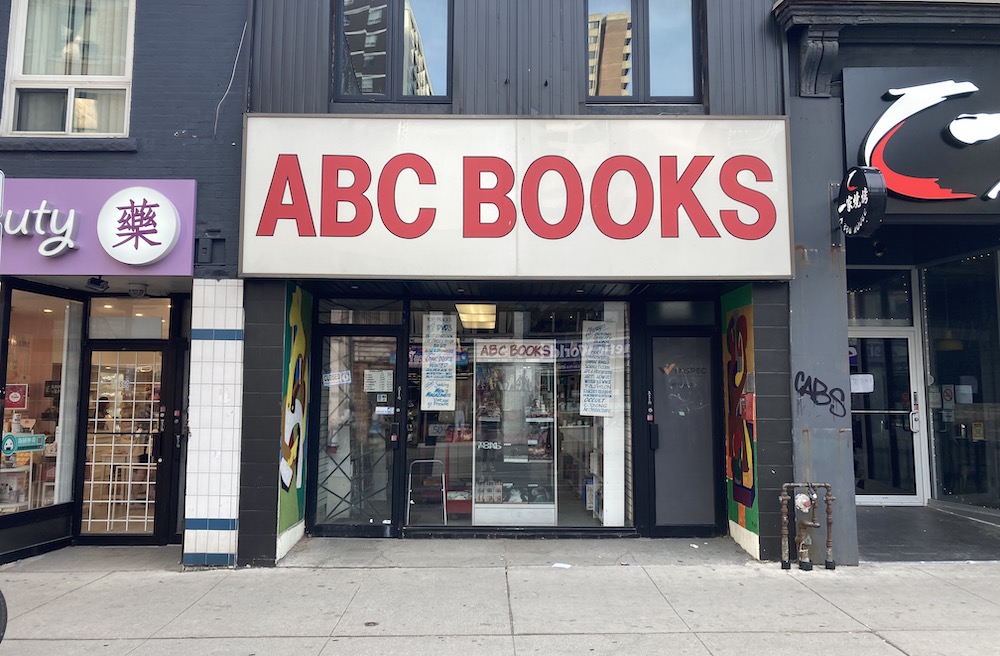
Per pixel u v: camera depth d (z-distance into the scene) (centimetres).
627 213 655
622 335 768
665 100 698
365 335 759
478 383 763
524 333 768
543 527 737
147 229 645
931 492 897
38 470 708
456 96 678
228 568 637
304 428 729
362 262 649
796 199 671
